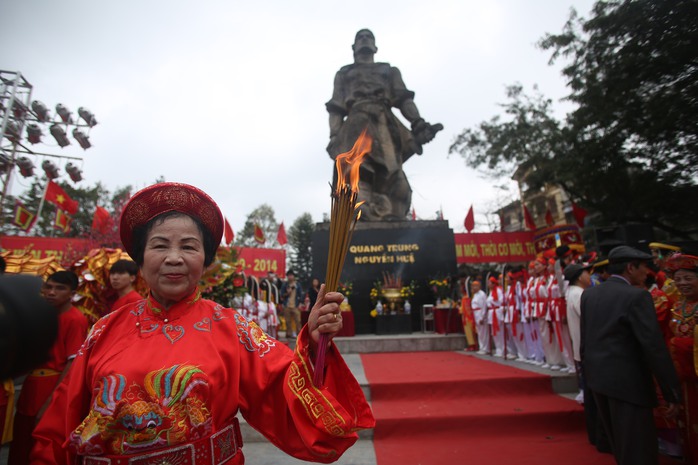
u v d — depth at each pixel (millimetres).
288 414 1493
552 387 5434
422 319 10508
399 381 5387
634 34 10516
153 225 1573
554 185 16844
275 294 10758
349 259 11055
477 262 17031
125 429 1262
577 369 4953
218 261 5434
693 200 12242
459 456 3932
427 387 5301
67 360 3229
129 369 1332
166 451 1259
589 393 4180
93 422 1286
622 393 3037
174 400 1284
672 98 10477
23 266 4996
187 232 1561
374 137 12266
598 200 14273
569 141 13844
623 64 11008
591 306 3418
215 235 1754
